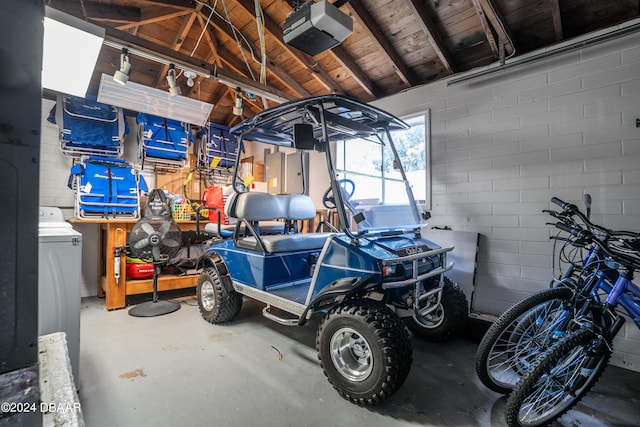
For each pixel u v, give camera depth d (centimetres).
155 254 356
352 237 210
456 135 338
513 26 292
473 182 325
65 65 268
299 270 298
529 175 290
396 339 180
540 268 284
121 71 280
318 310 224
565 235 270
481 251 318
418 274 220
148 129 431
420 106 368
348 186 261
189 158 508
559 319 181
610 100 252
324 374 213
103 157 411
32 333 60
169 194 433
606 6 256
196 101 430
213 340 280
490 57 329
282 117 270
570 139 269
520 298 294
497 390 192
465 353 259
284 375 221
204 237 473
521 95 295
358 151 303
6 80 57
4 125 57
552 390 172
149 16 335
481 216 320
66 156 399
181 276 402
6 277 58
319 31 228
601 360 175
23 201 59
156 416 175
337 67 401
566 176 271
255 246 278
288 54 400
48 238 191
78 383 199
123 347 263
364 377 185
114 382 209
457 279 320
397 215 276
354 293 200
